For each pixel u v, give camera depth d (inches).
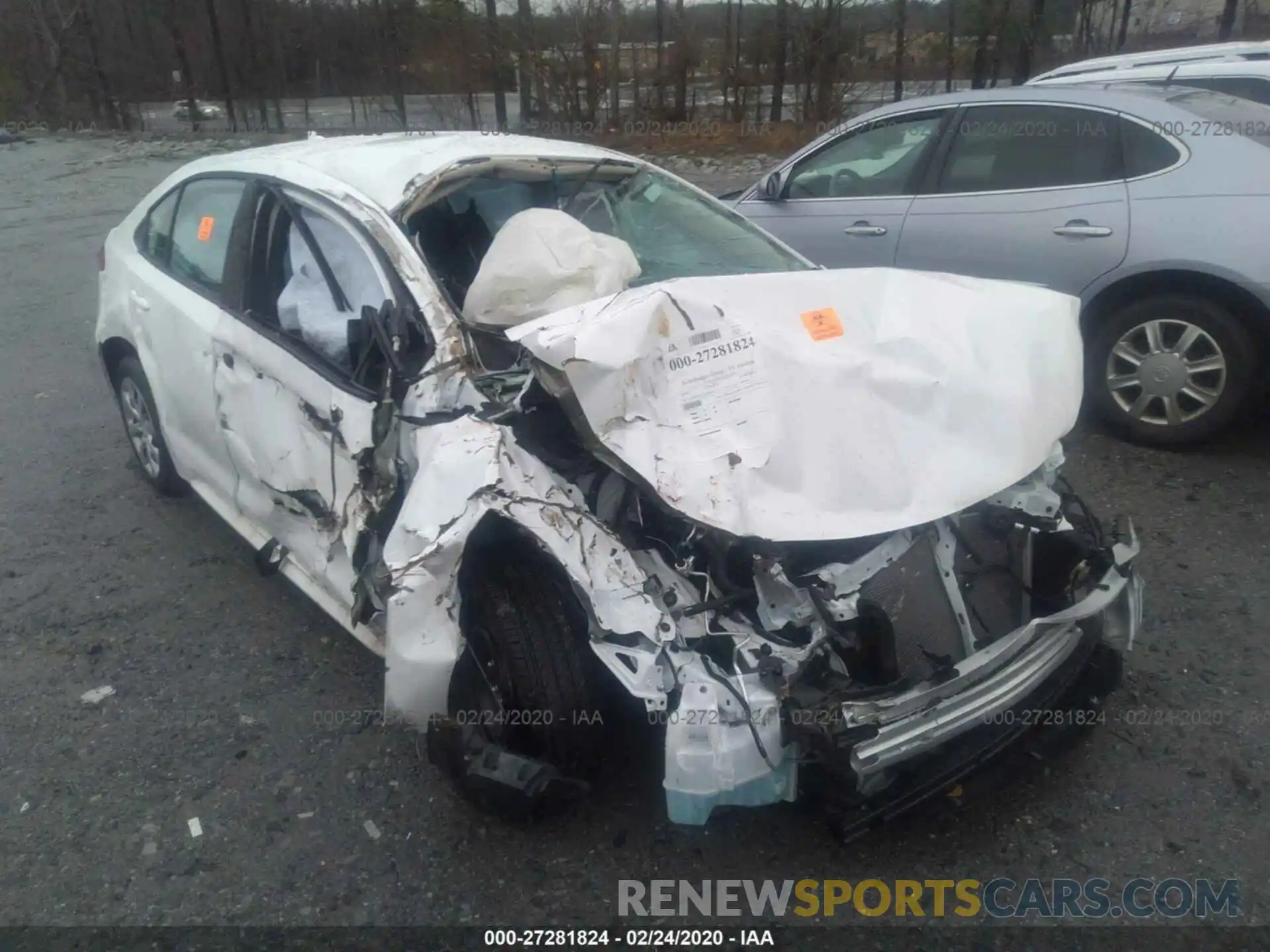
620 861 110.7
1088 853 110.0
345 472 123.1
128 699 140.2
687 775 94.7
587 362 104.3
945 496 106.3
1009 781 109.8
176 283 166.2
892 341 119.3
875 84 758.5
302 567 140.4
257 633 154.9
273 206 148.2
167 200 181.6
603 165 162.7
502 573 109.7
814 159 240.7
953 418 112.6
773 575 102.1
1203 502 181.9
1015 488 113.7
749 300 118.3
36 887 109.2
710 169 638.5
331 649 150.3
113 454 222.7
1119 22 720.3
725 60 761.6
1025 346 124.0
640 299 114.1
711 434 105.9
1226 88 231.5
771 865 109.9
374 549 117.9
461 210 151.8
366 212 132.8
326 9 1082.1
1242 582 156.9
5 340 309.6
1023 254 209.5
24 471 214.5
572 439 114.0
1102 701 119.0
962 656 109.5
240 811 119.2
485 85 801.6
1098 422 218.7
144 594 166.1
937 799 106.0
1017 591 117.2
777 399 109.0
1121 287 200.8
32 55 1288.1
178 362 161.3
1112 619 117.4
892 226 224.7
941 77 762.8
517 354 126.6
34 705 139.3
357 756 127.8
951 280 135.4
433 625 101.4
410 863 111.2
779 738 95.4
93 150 901.2
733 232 168.6
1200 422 197.8
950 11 727.1
